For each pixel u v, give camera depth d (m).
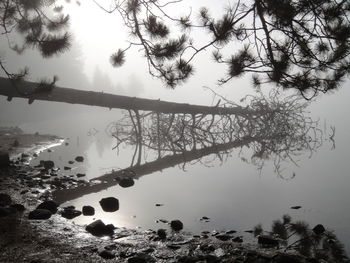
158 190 10.59
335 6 6.12
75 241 5.80
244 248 5.71
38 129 33.12
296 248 5.92
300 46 6.43
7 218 6.66
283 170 14.05
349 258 5.54
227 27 6.43
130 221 7.46
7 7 9.22
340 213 8.09
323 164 15.31
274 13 6.19
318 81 6.77
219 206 8.90
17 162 12.50
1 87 12.39
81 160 15.08
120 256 5.29
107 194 9.80
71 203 8.59
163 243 5.93
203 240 6.17
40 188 9.30
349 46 6.59
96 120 49.53
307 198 9.65
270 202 9.29
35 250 5.33
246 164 15.32
